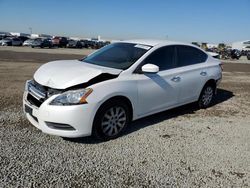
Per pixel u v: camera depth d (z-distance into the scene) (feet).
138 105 15.47
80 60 17.90
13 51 86.94
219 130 17.17
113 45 18.61
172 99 17.79
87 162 12.03
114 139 14.61
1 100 20.53
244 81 40.27
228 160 13.23
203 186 10.90
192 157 13.23
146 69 14.87
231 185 11.11
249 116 20.75
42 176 10.73
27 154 12.34
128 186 10.54
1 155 12.06
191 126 17.46
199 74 19.79
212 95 22.15
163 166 12.18
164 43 17.94
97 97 13.24
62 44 166.71
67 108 12.63
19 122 16.10
